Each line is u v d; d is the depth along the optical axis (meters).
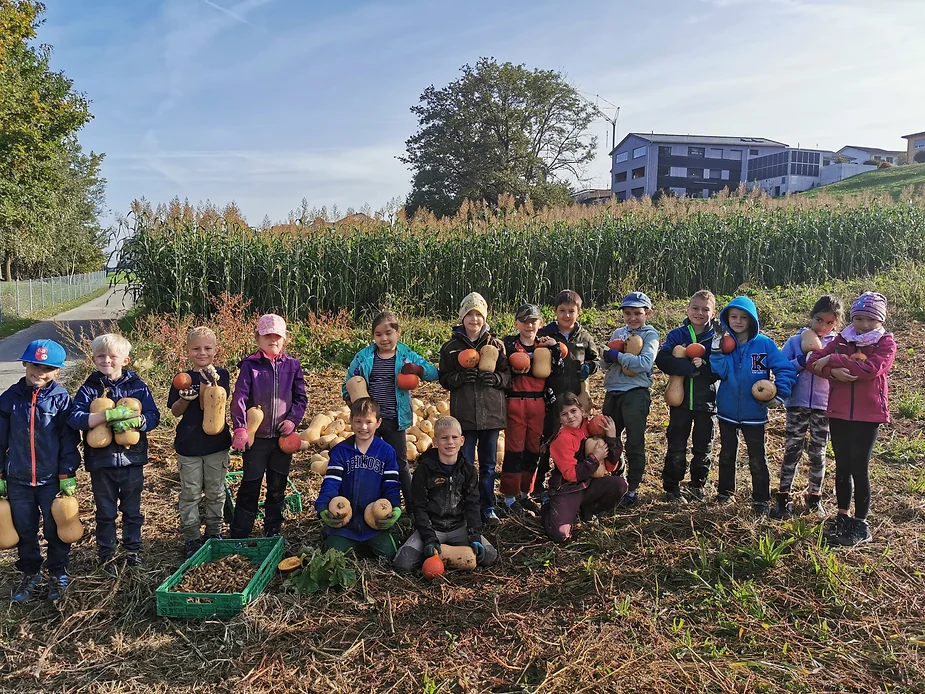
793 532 4.44
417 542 4.41
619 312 13.92
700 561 4.20
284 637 3.67
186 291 13.66
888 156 85.44
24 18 25.16
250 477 4.65
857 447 4.44
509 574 4.32
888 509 5.02
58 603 3.96
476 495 4.57
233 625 3.73
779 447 6.61
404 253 14.88
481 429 4.93
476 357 4.89
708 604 3.81
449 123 52.38
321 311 14.01
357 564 4.25
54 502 3.99
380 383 5.04
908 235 17.17
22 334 17.58
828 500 5.31
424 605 3.95
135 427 4.22
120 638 3.67
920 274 13.83
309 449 6.84
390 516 4.38
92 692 3.28
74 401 4.21
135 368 9.47
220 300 13.70
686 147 78.31
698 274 16.50
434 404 8.46
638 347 5.20
